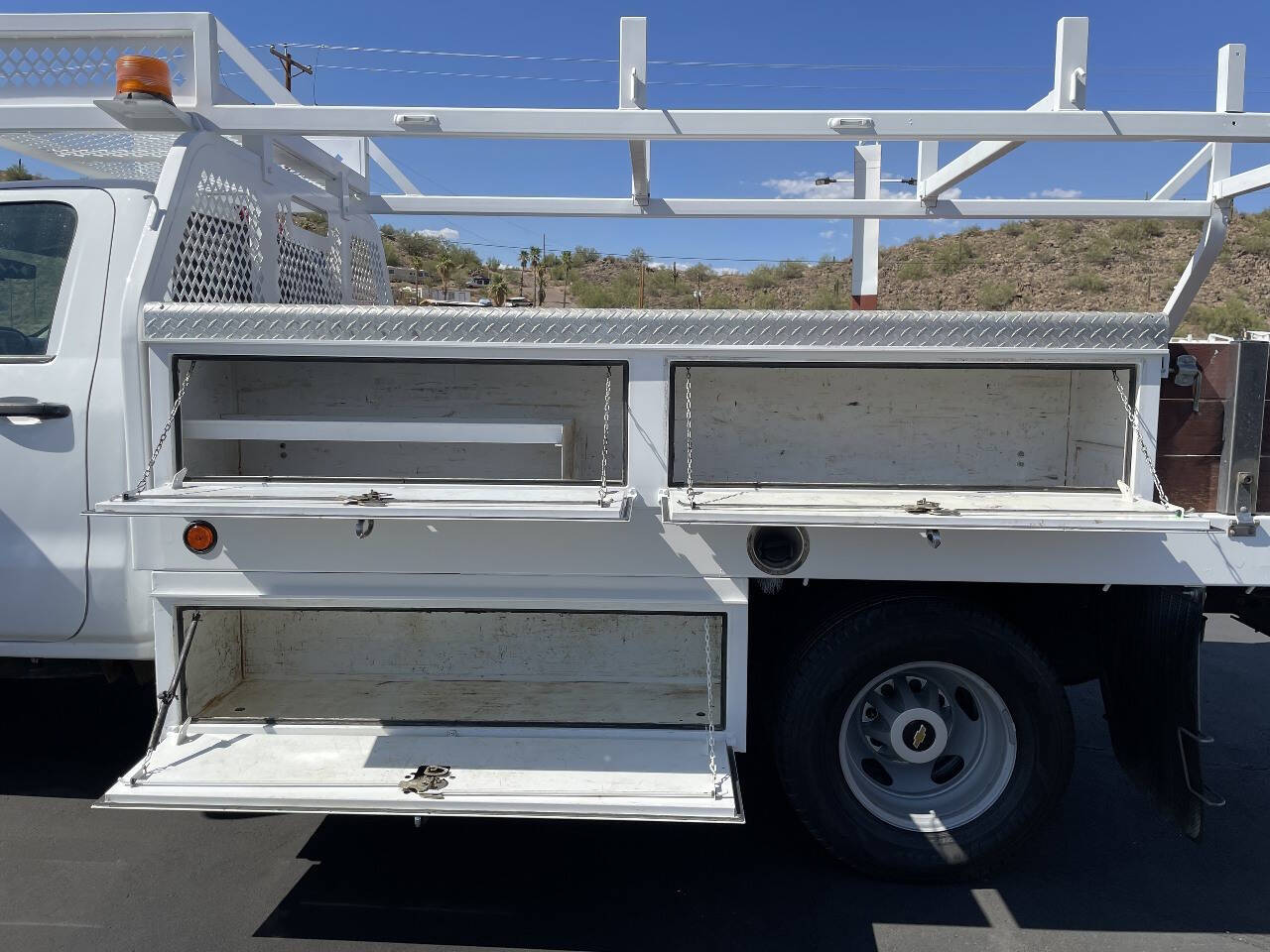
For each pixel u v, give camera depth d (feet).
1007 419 9.83
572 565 8.70
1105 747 13.97
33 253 10.18
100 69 9.68
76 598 9.77
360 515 7.52
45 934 8.68
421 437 8.71
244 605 8.84
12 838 10.56
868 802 9.56
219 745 8.89
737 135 8.86
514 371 10.44
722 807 8.07
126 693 14.94
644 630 10.17
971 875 9.55
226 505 7.53
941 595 9.14
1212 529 8.63
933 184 14.82
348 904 9.32
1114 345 8.26
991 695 9.37
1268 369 8.63
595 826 11.09
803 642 9.23
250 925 8.91
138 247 9.18
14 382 9.73
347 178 15.29
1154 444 8.43
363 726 9.18
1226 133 8.55
